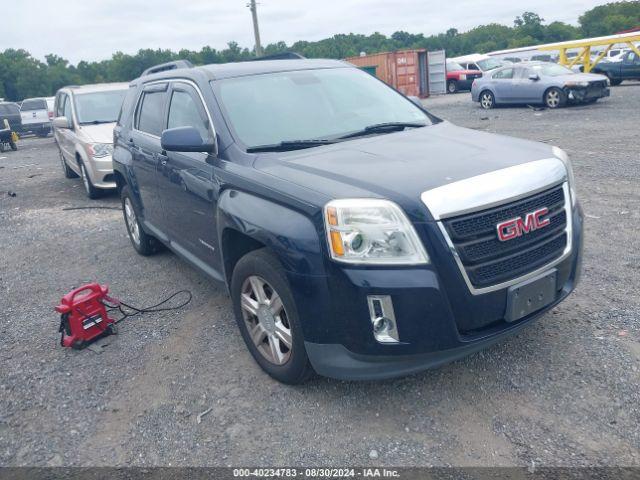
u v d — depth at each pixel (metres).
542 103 17.97
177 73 5.07
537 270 3.20
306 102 4.41
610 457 2.77
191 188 4.32
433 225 2.88
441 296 2.89
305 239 3.05
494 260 3.04
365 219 2.90
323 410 3.33
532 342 3.84
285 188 3.27
